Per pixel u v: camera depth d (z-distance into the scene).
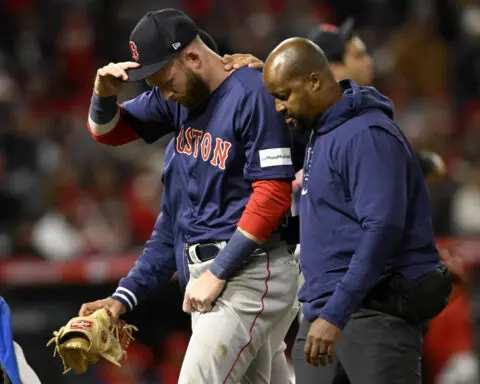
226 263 15.94
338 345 16.09
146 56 16.08
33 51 57.81
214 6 58.88
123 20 57.94
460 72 55.50
